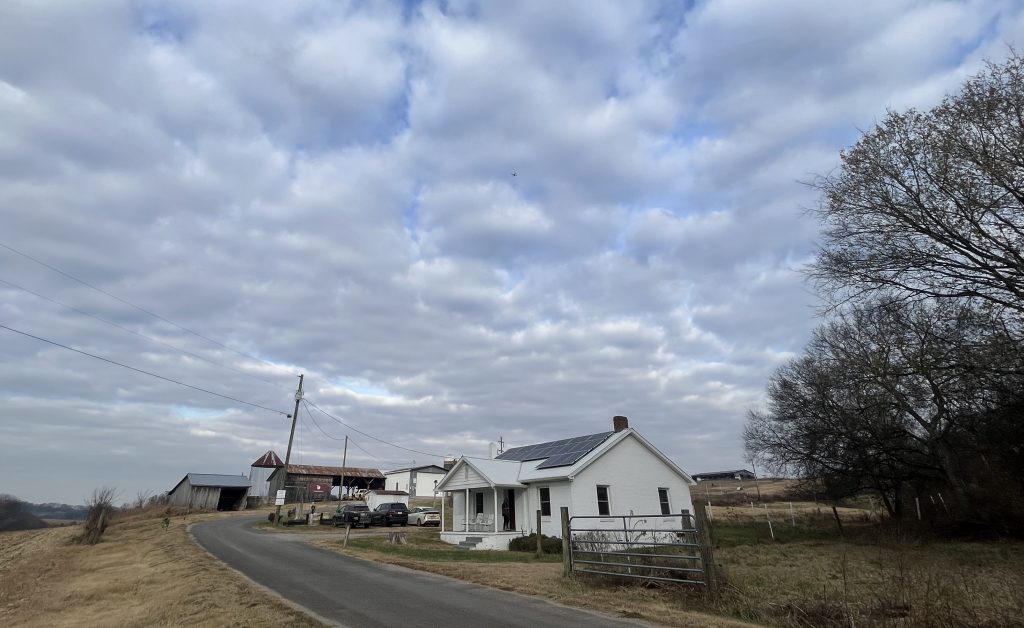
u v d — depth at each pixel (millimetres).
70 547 27734
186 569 15398
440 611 10047
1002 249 16094
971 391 21922
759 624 8875
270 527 36094
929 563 17062
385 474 79062
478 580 13594
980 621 8570
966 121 16031
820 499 34625
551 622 9070
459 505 32375
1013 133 15297
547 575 14664
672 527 29406
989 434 24016
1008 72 15406
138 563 19094
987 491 23703
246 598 10938
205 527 35000
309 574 14875
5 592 15945
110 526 38656
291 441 43688
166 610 10211
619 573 12805
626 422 30281
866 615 8945
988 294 17469
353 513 37000
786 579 13531
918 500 29453
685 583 11438
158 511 51562
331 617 9531
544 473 27922
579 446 29562
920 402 26141
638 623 8938
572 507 26062
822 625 8656
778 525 33750
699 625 8672
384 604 10695
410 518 42188
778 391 34188
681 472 31203
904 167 17672
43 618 11180
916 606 9477
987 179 15758
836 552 20688
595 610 10008
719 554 20359
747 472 75875
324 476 76500
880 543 23219
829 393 30125
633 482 28859
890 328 21359
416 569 15977
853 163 18438
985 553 19188
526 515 28547
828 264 20219
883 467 30047
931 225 17594
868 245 19266
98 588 14141
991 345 17844
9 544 33844
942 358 19031
